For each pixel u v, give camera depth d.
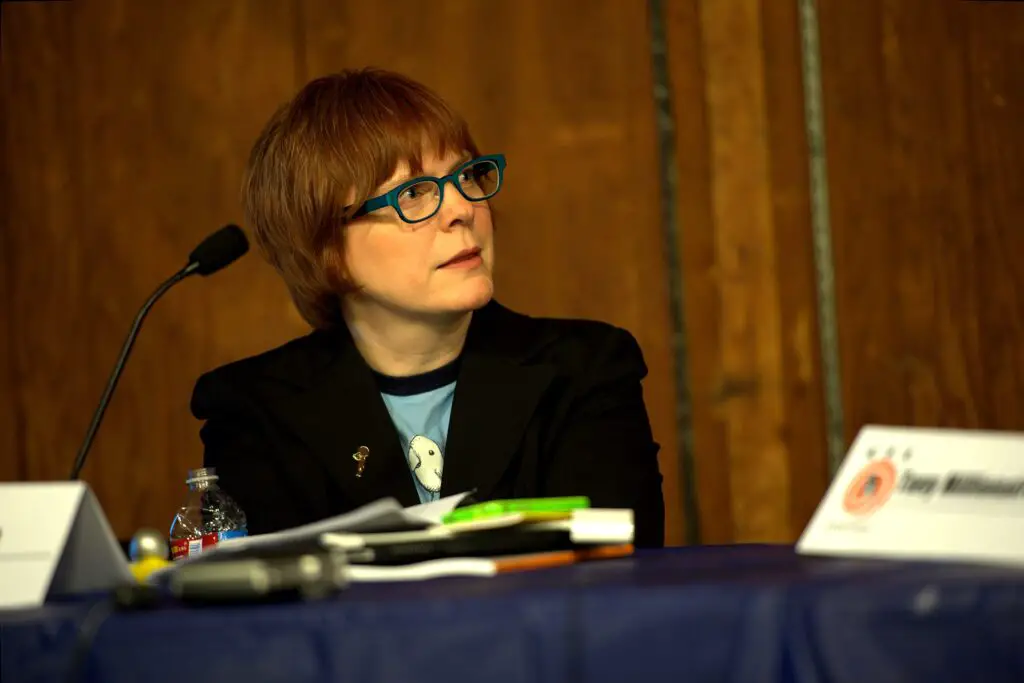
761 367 11.58
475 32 11.58
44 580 3.90
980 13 11.98
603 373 6.81
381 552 4.09
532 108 11.55
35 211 11.48
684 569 3.66
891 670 2.92
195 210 11.45
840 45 11.74
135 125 11.48
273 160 6.65
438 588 3.47
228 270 11.48
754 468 11.52
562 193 11.54
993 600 2.94
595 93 11.57
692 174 11.59
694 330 11.54
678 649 3.03
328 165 6.43
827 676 2.93
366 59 11.54
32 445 11.41
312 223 6.50
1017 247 11.93
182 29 11.52
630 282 11.52
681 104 11.59
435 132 6.48
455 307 6.37
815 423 11.56
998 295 11.89
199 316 11.46
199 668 3.17
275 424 6.61
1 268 11.45
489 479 6.33
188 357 11.45
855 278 11.69
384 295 6.47
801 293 11.62
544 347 6.86
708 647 3.02
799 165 11.65
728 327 11.58
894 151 11.80
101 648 3.24
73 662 3.26
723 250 11.61
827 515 4.02
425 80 11.56
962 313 11.84
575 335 7.00
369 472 6.35
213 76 11.51
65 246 11.46
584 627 3.05
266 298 11.48
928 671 2.92
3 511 3.98
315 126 6.52
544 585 3.34
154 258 11.45
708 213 11.61
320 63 11.54
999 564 3.58
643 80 11.57
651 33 11.59
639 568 3.78
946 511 3.79
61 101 11.50
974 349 11.84
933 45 11.90
